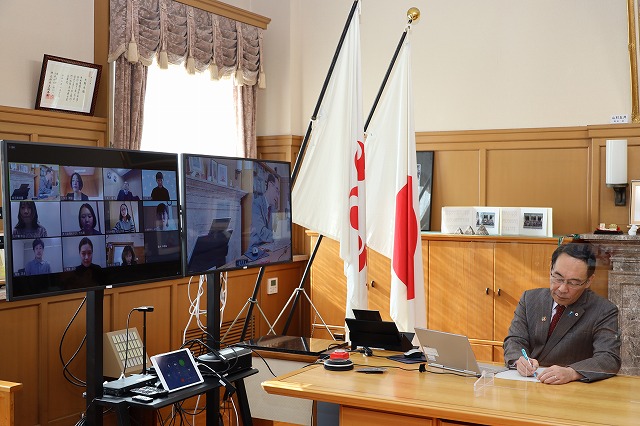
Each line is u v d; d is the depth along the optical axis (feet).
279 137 20.54
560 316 9.98
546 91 18.19
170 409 15.52
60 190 9.19
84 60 15.35
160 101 17.52
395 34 19.79
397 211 13.80
